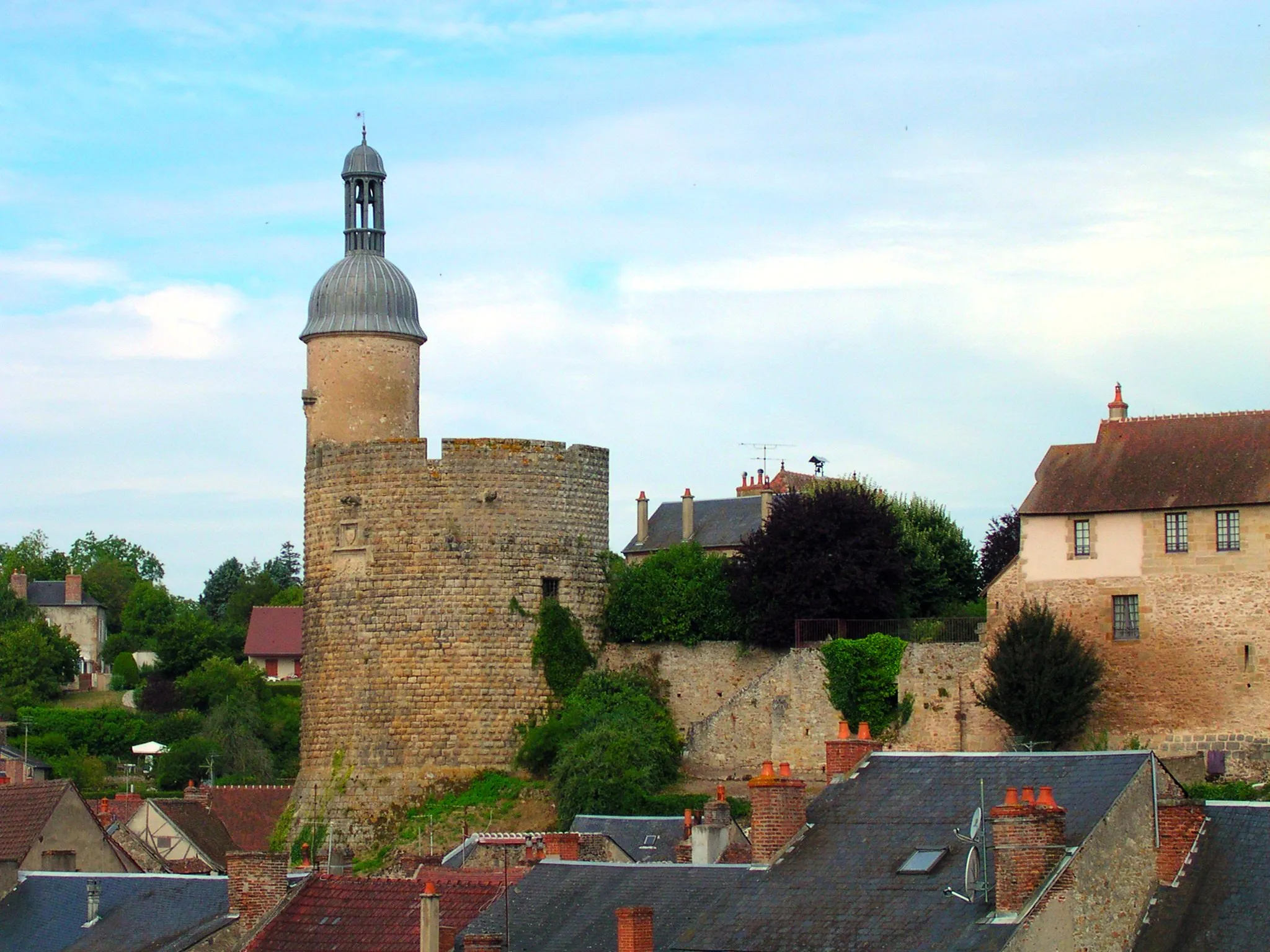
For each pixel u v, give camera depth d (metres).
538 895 47.38
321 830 81.50
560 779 78.69
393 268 86.50
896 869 43.00
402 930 47.44
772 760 79.25
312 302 86.00
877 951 40.38
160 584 194.62
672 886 45.81
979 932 39.69
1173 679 71.88
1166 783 44.53
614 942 44.19
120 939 53.38
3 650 141.62
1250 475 71.62
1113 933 41.03
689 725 82.94
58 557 190.12
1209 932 41.12
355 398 84.50
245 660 151.75
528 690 81.88
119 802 87.19
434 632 81.69
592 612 83.75
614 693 82.94
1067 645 72.62
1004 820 40.19
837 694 78.25
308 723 83.69
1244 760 70.44
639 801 77.88
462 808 80.12
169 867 78.50
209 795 89.88
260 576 183.00
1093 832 41.03
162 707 136.62
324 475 83.88
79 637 168.38
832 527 81.50
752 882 44.56
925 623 79.44
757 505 112.44
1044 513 74.69
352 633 82.56
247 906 50.91
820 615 80.94
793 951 41.50
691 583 83.62
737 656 82.56
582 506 83.81
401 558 82.12
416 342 85.81
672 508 115.88
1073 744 73.31
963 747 76.00
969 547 101.00
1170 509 72.44
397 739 81.56
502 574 82.12
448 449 82.25
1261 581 70.81
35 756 122.38
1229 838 43.06
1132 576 72.94
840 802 46.00
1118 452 74.62
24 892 57.16
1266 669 70.44
